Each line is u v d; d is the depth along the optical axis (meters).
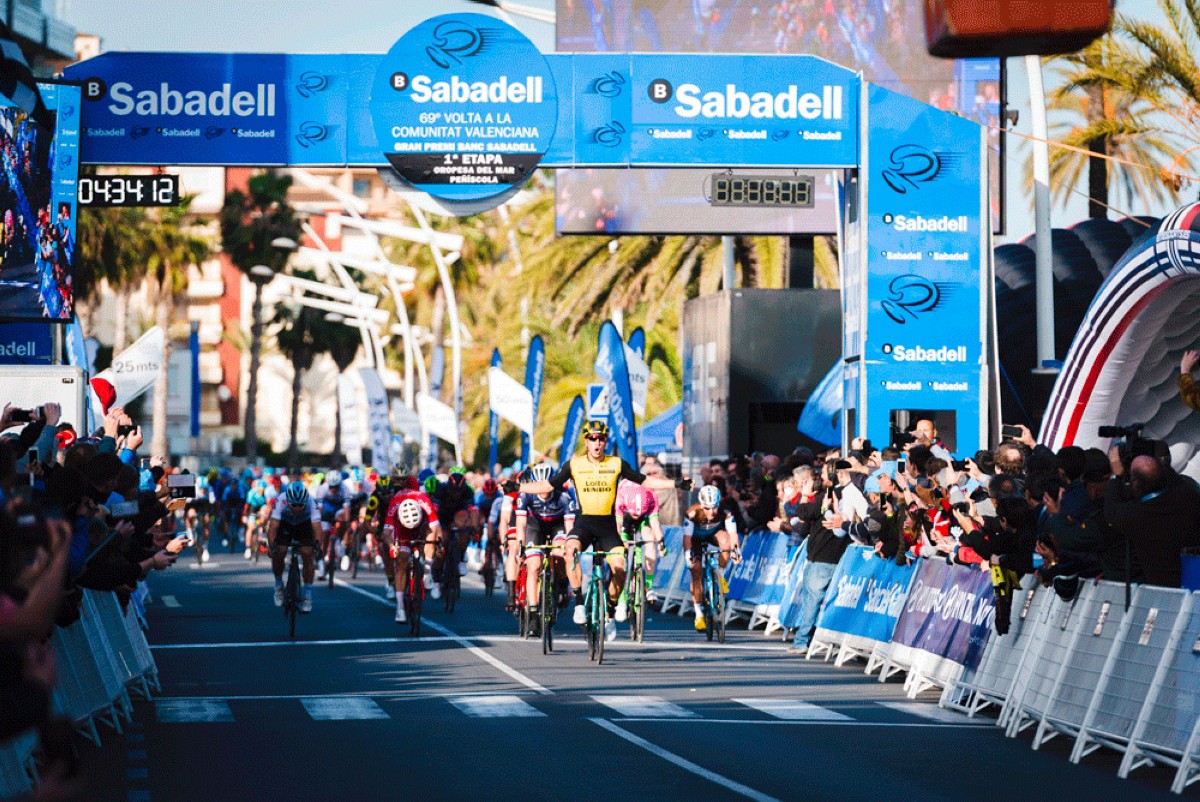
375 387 93.25
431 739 23.98
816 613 38.66
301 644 39.94
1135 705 22.12
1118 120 68.56
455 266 162.75
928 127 49.31
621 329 90.38
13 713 10.64
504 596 60.50
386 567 53.38
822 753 23.11
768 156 49.31
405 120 48.66
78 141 47.09
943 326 49.19
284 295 197.75
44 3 152.88
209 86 48.31
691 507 42.22
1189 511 22.94
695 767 21.45
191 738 24.11
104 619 26.73
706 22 63.91
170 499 29.62
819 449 65.38
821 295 64.31
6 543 11.32
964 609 29.14
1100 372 44.22
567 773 20.88
